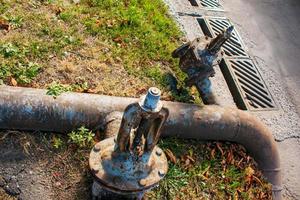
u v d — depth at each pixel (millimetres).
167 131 1361
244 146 1473
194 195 1324
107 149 1103
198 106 1396
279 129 1672
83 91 1441
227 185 1379
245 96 1747
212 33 1949
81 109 1277
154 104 944
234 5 2199
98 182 1068
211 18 2037
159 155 1137
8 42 1489
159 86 1558
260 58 1956
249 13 2182
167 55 1675
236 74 1832
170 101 1442
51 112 1251
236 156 1453
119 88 1496
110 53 1599
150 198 1265
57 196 1212
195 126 1367
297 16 2271
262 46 2025
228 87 1794
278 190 1460
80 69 1506
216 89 1717
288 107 1778
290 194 1503
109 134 1240
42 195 1203
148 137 1029
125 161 1061
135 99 1362
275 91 1825
